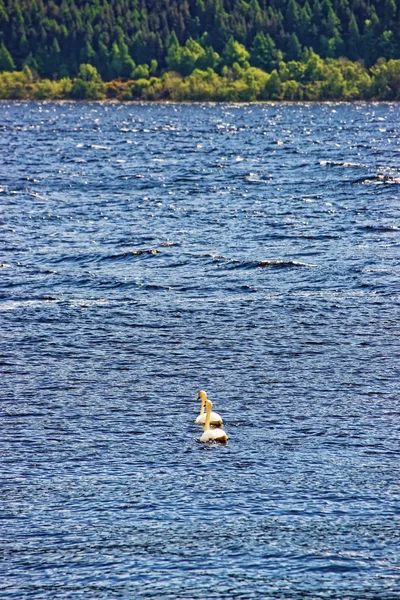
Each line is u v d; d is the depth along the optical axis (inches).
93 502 3890.3
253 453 4325.8
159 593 3304.6
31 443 4436.5
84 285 7554.1
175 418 4751.5
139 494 3949.3
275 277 7746.1
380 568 3435.0
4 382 5265.8
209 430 4458.7
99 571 3435.0
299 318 6530.5
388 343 5954.7
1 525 3725.4
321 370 5447.8
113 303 6993.1
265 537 3622.0
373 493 3939.5
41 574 3417.8
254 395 5054.1
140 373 5428.2
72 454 4320.9
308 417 4739.2
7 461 4242.1
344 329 6259.8
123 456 4303.6
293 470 4151.1
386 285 7421.3
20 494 3951.8
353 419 4712.1
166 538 3624.5
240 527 3690.9
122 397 5039.4
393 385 5196.9
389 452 4323.3
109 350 5856.3
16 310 6796.3
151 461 4252.0
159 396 5059.1
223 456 4296.3
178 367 5526.6
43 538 3636.8
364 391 5103.3
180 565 3459.6
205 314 6658.5
